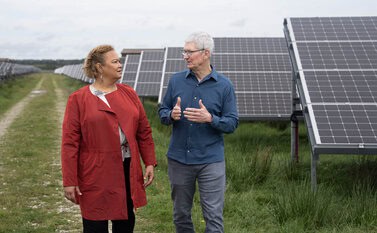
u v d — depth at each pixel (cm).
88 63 435
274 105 1236
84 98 427
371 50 883
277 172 861
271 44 1538
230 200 701
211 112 466
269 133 1377
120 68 436
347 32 948
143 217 664
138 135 460
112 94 433
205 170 464
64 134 424
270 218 631
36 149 1218
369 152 687
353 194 691
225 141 1250
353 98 773
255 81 1338
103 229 430
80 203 432
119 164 427
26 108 2455
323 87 797
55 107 2533
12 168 999
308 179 834
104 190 423
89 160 424
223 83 471
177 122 472
